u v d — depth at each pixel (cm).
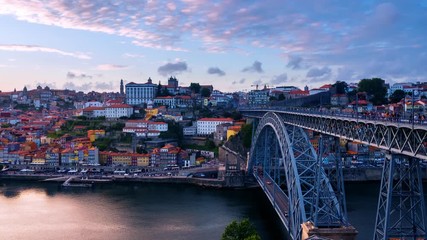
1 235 13450
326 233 8488
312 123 10012
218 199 18375
